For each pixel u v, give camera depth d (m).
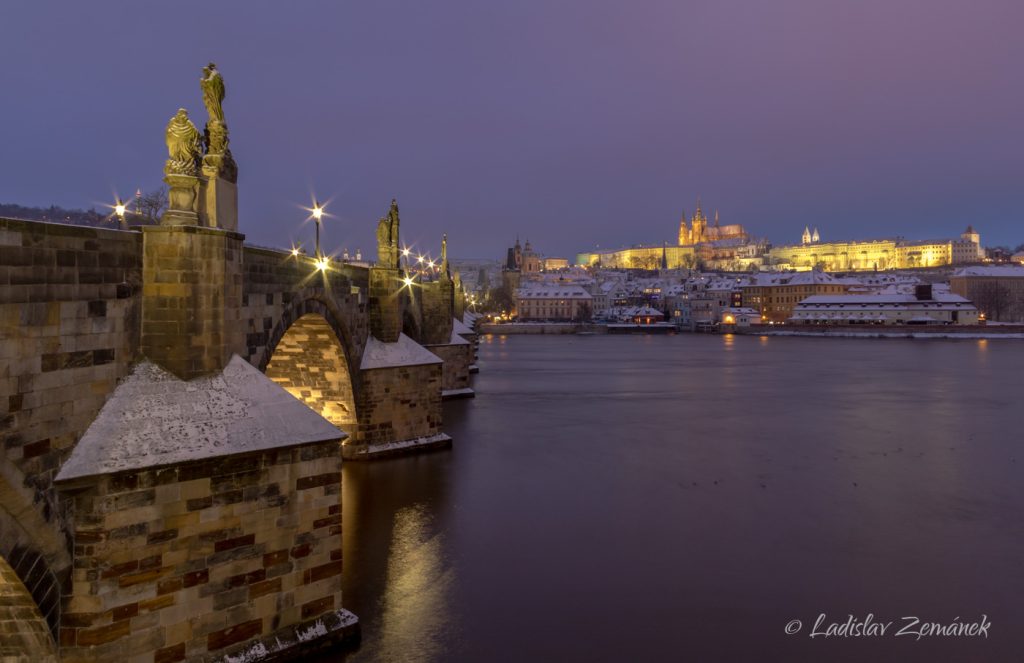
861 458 49.97
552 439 56.09
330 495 21.48
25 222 16.27
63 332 17.53
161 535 18.28
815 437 58.09
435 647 22.17
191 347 21.16
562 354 166.62
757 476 44.34
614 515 35.84
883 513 36.47
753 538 32.53
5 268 15.73
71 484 17.05
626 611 24.80
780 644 22.55
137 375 20.28
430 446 50.06
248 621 19.84
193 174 21.81
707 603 25.53
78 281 18.09
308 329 39.22
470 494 39.31
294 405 21.97
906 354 160.25
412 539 31.97
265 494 20.08
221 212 23.14
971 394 87.12
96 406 18.80
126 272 20.14
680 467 46.72
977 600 25.78
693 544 31.66
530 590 26.55
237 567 19.58
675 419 67.19
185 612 18.67
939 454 51.38
